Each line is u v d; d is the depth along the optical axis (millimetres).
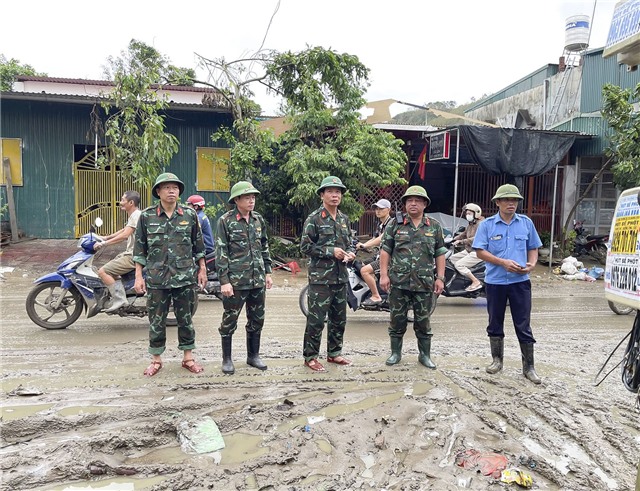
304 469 3207
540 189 15023
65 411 3816
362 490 3014
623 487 3094
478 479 3156
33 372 4633
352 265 6840
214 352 5418
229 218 4688
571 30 15273
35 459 3188
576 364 5379
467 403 4238
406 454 3434
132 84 10766
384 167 11367
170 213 4602
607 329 7020
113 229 14039
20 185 13539
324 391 4402
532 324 7266
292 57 11578
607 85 12047
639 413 4094
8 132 13344
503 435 3707
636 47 2914
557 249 13961
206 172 13914
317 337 4902
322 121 11414
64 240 13625
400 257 4984
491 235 4906
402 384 4625
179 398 4121
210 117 13789
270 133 12070
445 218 12586
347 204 11312
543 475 3225
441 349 5781
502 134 11578
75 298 6141
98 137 13430
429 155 12812
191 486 3014
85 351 5297
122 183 13984
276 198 12391
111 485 3018
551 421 3908
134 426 3635
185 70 13242
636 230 2793
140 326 6383
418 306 5000
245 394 4254
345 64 11547
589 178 15102
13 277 9422
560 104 15648
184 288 4652
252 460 3279
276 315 7363
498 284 4887
